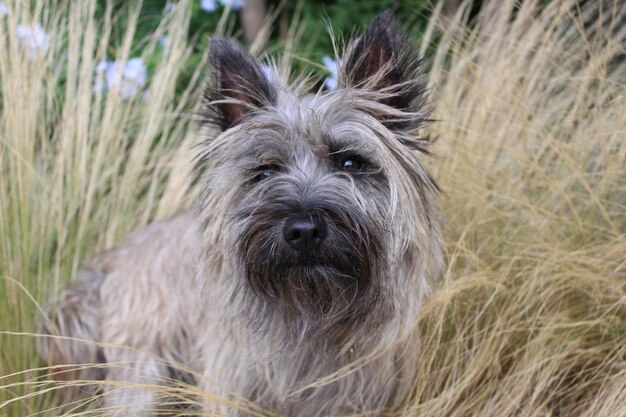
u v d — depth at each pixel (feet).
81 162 3.35
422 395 2.72
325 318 2.59
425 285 2.62
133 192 3.49
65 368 2.94
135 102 3.68
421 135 2.86
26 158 3.13
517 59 3.18
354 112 2.56
